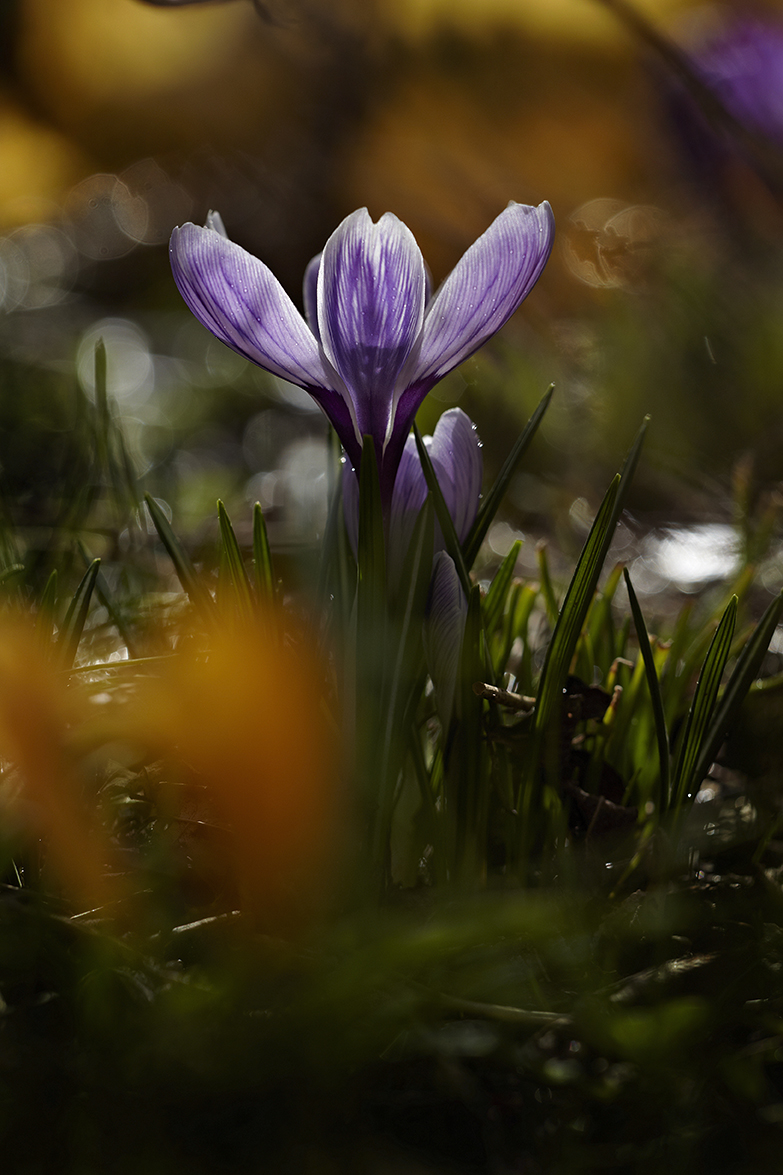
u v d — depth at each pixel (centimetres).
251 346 42
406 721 44
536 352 109
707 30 111
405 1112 40
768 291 102
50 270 238
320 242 155
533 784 44
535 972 42
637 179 148
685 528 80
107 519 63
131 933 42
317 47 115
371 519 42
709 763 44
